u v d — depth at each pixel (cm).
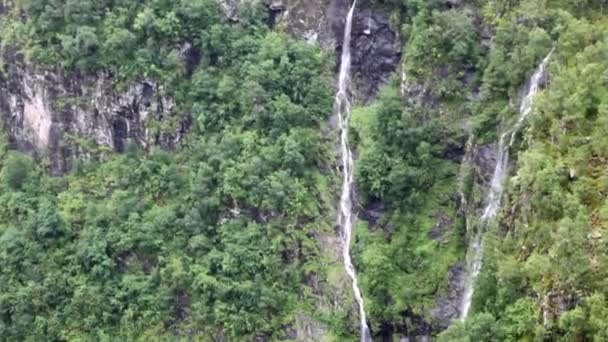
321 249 5672
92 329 5619
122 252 5750
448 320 5144
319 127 5928
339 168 5859
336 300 5562
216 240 5709
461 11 5391
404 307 5278
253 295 5466
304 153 5781
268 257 5562
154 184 5941
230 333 5462
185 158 5997
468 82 5338
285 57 5931
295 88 5922
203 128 5938
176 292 5625
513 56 4922
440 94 5369
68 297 5709
